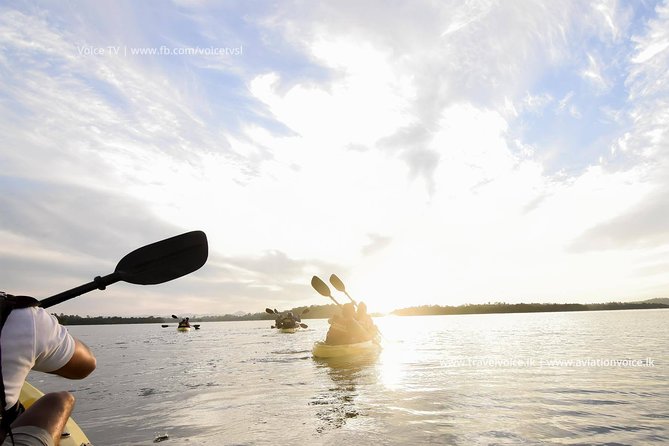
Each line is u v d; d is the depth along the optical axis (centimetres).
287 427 413
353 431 393
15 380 169
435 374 711
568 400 495
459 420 420
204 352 1281
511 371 721
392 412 459
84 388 672
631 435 363
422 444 352
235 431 405
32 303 179
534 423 405
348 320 1098
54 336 182
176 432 406
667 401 481
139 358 1124
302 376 741
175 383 702
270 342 1705
